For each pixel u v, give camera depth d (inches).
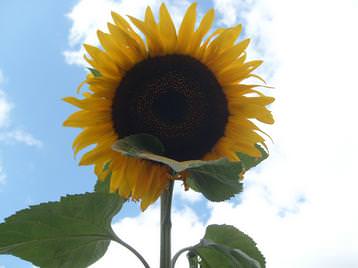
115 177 23.0
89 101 23.4
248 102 24.4
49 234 21.6
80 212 21.7
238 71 24.6
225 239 23.6
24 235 21.3
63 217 21.5
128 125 24.0
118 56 23.8
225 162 19.7
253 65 24.6
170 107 24.6
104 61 23.6
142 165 22.8
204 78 24.8
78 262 22.5
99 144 23.4
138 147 21.2
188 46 24.6
